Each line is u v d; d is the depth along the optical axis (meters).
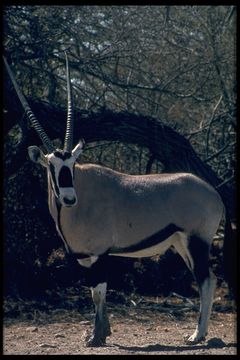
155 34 15.73
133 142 14.21
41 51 14.48
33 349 8.83
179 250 9.83
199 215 9.58
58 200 9.10
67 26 14.76
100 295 9.14
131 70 15.45
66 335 10.16
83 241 9.28
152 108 15.87
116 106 15.30
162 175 9.75
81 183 9.25
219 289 13.59
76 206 9.22
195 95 16.52
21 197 14.05
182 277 13.95
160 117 16.00
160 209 9.49
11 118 13.90
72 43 14.85
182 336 10.15
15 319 11.42
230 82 16.36
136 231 9.44
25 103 9.66
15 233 13.79
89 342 9.06
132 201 9.43
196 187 9.66
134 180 9.59
